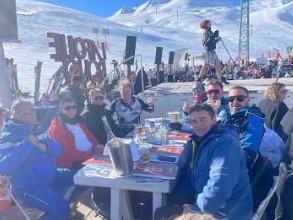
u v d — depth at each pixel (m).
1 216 1.82
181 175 2.03
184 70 14.15
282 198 1.73
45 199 2.00
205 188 1.69
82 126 2.80
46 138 2.19
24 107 2.04
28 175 2.00
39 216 1.90
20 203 1.92
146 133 2.61
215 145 1.72
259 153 2.17
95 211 2.25
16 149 1.95
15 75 6.93
